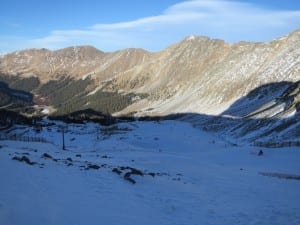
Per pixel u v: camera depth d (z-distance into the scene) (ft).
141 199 85.61
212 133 410.52
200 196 96.99
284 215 82.43
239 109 511.40
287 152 228.63
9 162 93.61
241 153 230.27
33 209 61.41
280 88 504.43
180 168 155.12
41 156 127.75
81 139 346.95
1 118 454.40
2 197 63.26
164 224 69.92
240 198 98.43
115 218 67.51
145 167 147.13
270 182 127.44
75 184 86.02
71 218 62.18
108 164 138.62
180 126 410.52
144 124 414.82
